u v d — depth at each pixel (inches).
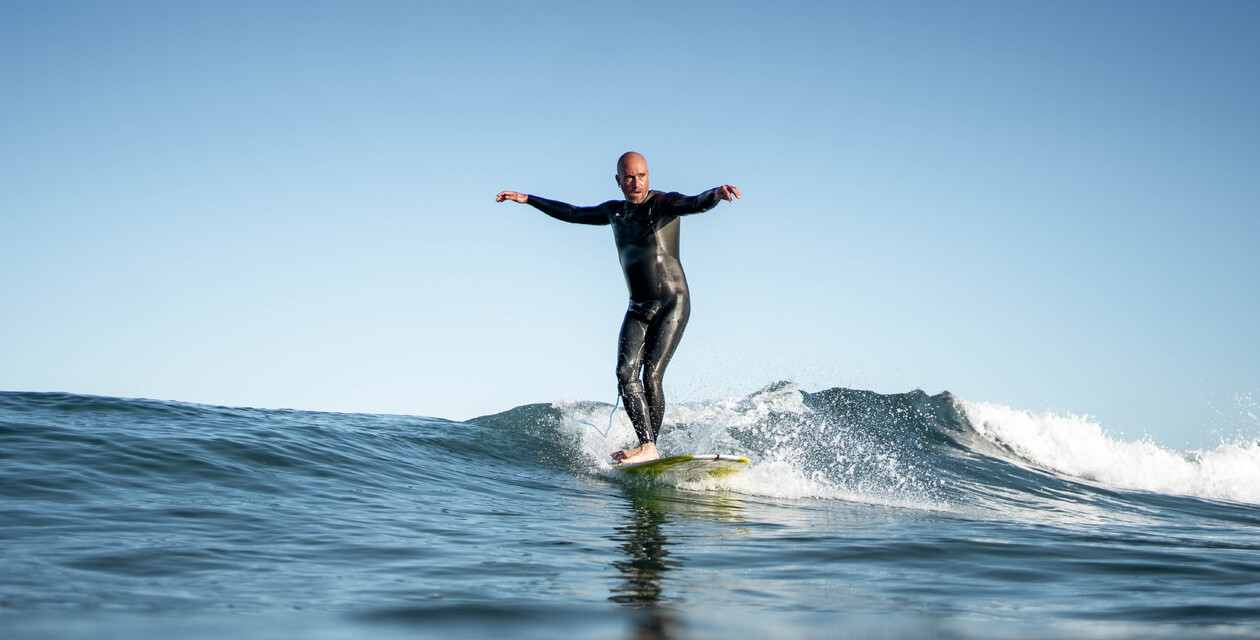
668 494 232.5
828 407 398.0
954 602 101.9
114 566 106.3
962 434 390.0
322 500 176.7
